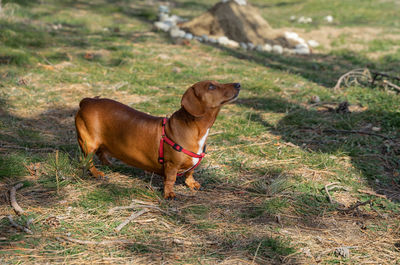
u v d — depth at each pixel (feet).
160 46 36.63
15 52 28.50
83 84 24.59
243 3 43.62
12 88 22.52
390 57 36.50
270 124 19.90
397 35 47.42
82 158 13.30
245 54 36.58
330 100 23.85
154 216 11.49
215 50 36.83
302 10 67.05
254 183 13.98
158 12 56.08
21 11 44.73
